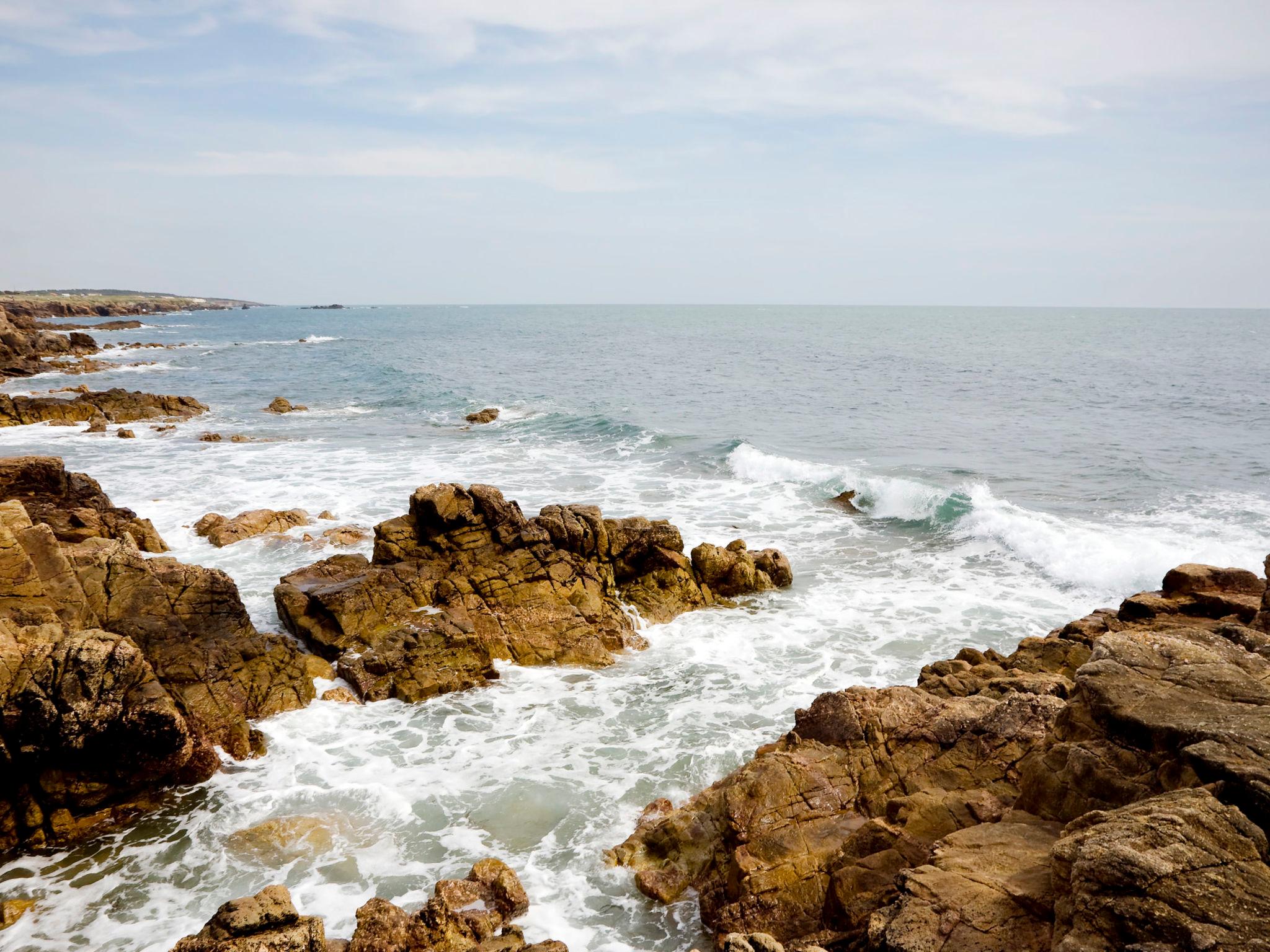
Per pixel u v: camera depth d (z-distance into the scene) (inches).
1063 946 243.8
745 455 1413.6
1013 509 1097.4
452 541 810.2
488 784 544.4
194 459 1470.2
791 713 628.7
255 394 2491.4
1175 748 313.7
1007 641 751.1
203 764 549.3
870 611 826.8
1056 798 351.6
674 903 426.6
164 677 593.9
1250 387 2354.8
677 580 848.3
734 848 422.3
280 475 1333.7
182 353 3978.8
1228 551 902.4
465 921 400.5
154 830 500.7
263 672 642.2
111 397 1952.5
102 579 642.2
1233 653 382.9
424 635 700.0
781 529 1079.0
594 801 524.1
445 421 1973.4
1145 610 612.7
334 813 515.2
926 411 2036.2
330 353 4133.9
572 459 1486.2
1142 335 5132.9
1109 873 249.0
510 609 765.3
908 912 292.7
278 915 356.2
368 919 386.0
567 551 831.7
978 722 458.3
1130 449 1519.4
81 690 498.9
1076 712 367.2
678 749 581.6
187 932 417.1
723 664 718.5
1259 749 291.7
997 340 4788.4
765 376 2871.6
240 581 864.9
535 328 6909.5
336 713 634.2
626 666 721.0
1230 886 239.9
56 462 934.4
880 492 1168.2
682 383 2687.0
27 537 609.6
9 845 483.2
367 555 944.3
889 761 458.6
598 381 2778.1
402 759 575.2
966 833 340.5
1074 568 914.1
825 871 396.2
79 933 416.8
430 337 5674.2
